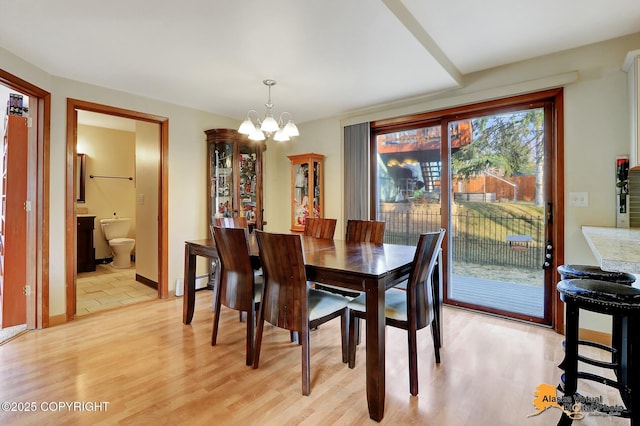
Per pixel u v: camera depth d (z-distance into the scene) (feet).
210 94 11.09
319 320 6.50
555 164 9.02
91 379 6.50
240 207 13.58
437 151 11.47
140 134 13.76
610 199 8.14
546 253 9.37
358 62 8.46
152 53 7.97
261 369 6.97
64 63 8.53
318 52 7.91
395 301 6.75
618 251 4.56
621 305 4.56
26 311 9.09
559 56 8.77
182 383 6.39
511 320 9.86
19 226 9.06
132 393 6.04
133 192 18.99
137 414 5.44
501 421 5.32
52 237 9.28
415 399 5.92
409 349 6.05
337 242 9.65
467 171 10.82
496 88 9.69
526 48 8.59
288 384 6.40
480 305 10.61
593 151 8.33
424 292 6.42
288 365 7.16
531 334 8.80
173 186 12.22
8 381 6.42
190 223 12.74
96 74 9.29
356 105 12.34
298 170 14.33
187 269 9.39
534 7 6.79
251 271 7.23
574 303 5.00
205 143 13.21
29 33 7.02
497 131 10.24
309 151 14.66
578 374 5.29
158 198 12.25
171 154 12.14
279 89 10.54
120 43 7.47
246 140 13.58
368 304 5.47
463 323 9.62
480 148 10.56
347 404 5.77
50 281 9.25
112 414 5.44
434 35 7.92
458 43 8.32
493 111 10.19
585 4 6.70
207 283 13.23
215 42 7.39
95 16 6.36
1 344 8.05
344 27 6.75
